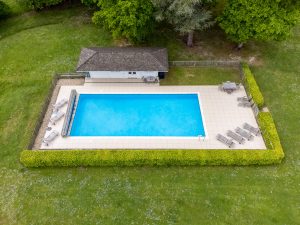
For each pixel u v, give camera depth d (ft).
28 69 141.38
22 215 95.14
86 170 105.70
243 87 132.36
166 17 134.62
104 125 119.85
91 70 128.77
